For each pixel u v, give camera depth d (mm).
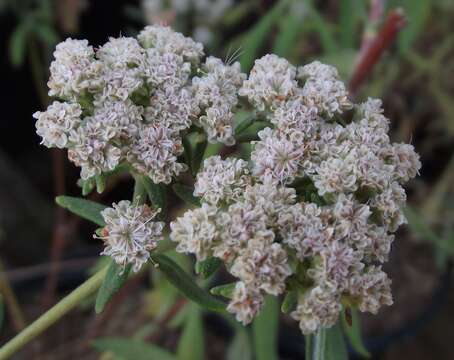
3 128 385
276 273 134
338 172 142
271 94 151
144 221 144
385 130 153
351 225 138
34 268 293
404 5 249
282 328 295
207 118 150
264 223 136
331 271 135
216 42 338
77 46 152
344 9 273
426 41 361
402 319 303
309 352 152
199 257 136
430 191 359
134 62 151
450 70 343
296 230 137
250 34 276
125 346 210
